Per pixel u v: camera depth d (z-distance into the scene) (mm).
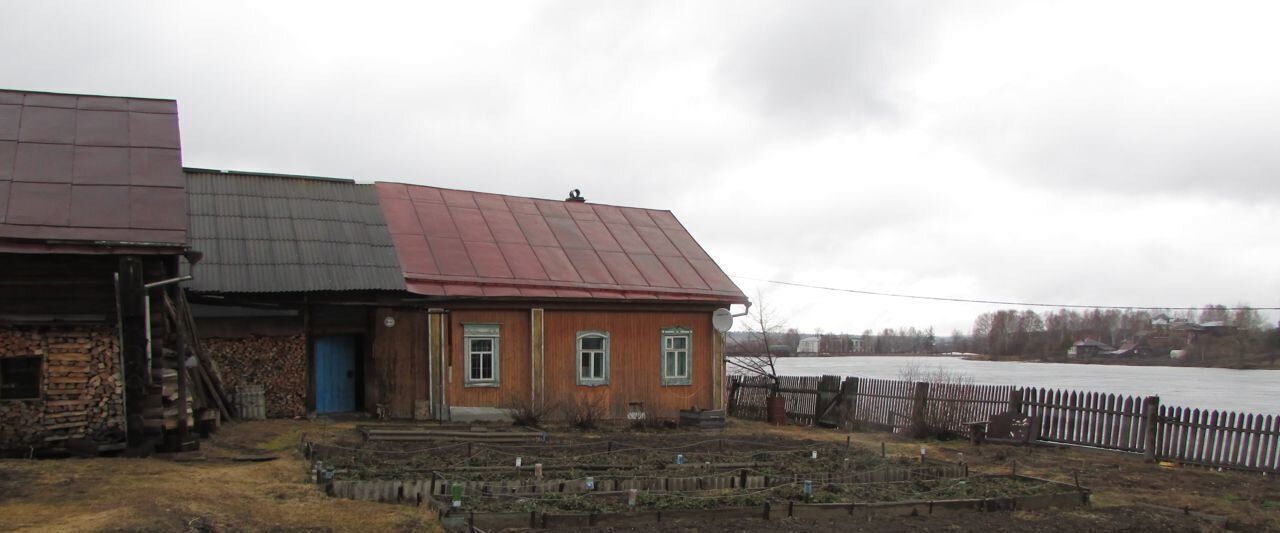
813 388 25828
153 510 9711
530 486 12000
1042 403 20391
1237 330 77625
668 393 25125
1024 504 12438
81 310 13820
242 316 20062
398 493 11453
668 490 12578
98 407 13891
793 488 12648
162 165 15508
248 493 11242
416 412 21484
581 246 26109
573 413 22031
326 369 21516
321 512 10492
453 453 15430
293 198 22906
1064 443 19828
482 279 22609
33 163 14789
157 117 16797
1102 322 95500
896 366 85062
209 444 15625
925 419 22000
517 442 17875
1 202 13727
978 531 10969
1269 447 17234
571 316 23719
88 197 14328
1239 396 40844
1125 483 15375
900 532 10734
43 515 9602
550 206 28062
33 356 13617
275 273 20156
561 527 10391
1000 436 20734
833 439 21250
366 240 22328
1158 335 84750
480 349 22531
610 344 24234
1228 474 16500
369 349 21406
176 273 15469
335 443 16406
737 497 11906
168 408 14445
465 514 10344
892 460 16125
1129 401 18641
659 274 26000
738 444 18484
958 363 99000
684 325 25578
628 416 24281
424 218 24438
